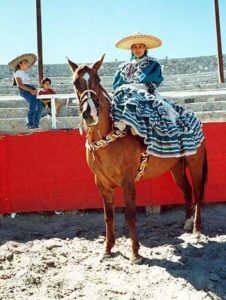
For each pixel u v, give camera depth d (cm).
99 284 444
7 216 733
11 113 1048
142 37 572
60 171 727
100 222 687
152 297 409
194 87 1566
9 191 726
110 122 495
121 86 541
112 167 499
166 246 554
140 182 720
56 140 726
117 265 493
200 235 593
